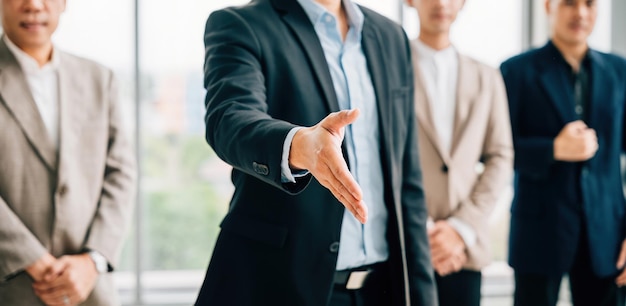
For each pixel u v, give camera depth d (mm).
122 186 2822
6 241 2586
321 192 1608
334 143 1176
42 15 2676
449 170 3016
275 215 1596
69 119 2732
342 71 1711
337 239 1613
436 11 3082
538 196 3240
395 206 1706
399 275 1705
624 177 3832
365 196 1702
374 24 1809
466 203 3031
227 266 1606
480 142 3119
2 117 2654
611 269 3252
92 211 2752
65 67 2783
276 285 1586
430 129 3033
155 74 4930
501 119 3166
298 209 1593
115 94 2895
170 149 5023
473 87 3135
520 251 3266
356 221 1689
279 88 1600
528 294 3262
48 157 2686
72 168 2703
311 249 1597
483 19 5051
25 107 2676
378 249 1728
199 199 5094
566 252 3195
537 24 5141
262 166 1296
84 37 4820
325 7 1737
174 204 5082
